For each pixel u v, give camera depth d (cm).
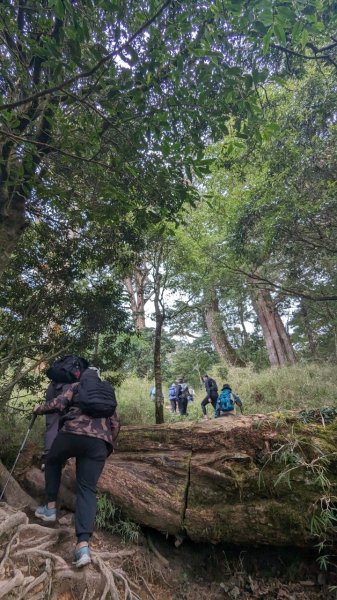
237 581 325
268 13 200
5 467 402
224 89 280
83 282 710
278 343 1673
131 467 378
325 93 595
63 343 652
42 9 287
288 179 680
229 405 762
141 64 277
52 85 288
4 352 559
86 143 340
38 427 531
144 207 457
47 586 263
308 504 304
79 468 306
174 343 1722
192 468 358
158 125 318
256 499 323
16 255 638
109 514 354
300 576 316
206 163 349
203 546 351
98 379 335
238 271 879
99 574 284
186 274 852
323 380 1012
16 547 288
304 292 927
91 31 291
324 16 312
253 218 748
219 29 255
